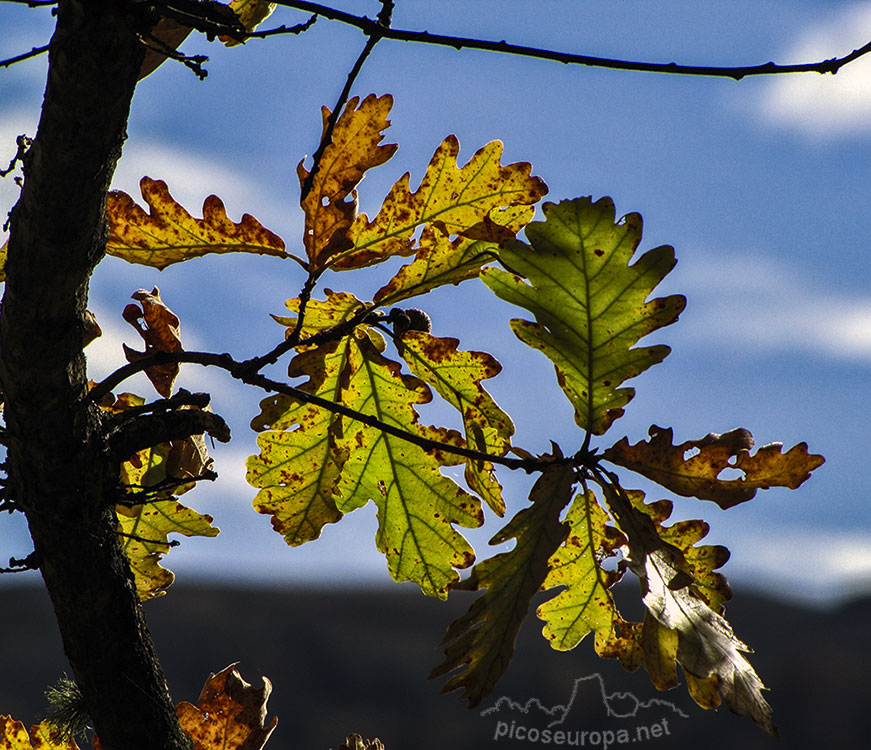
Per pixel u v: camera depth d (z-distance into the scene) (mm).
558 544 2723
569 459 2758
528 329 2766
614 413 2768
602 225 2758
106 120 2688
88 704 2768
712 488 2773
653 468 2773
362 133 2775
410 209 2797
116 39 2678
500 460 2758
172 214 2799
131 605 2775
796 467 2775
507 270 2771
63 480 2754
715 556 2799
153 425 2777
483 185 2797
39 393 2740
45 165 2693
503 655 2695
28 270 2717
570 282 2762
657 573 2736
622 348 2762
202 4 2697
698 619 2734
